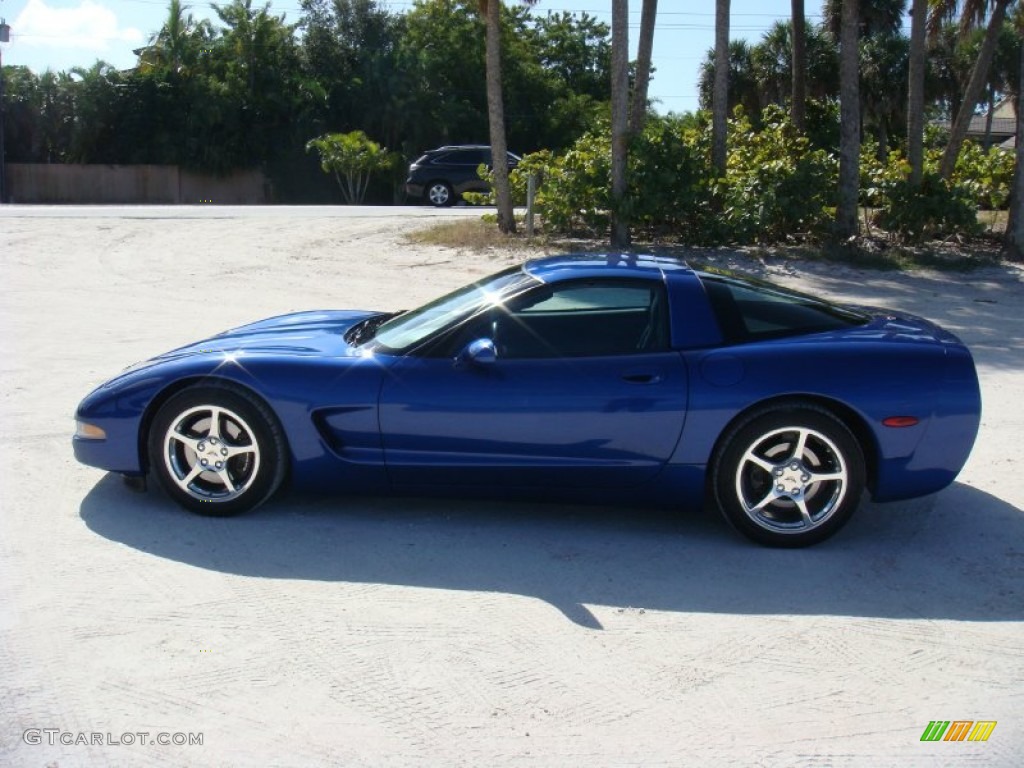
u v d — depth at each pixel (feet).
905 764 10.53
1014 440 22.76
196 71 148.56
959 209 58.18
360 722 11.09
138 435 17.01
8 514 17.04
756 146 60.75
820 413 15.88
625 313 16.63
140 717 11.12
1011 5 66.33
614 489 16.46
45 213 70.23
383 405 16.31
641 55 57.52
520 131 156.66
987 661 12.71
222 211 75.97
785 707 11.57
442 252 54.24
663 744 10.78
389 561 15.52
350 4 150.61
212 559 15.43
